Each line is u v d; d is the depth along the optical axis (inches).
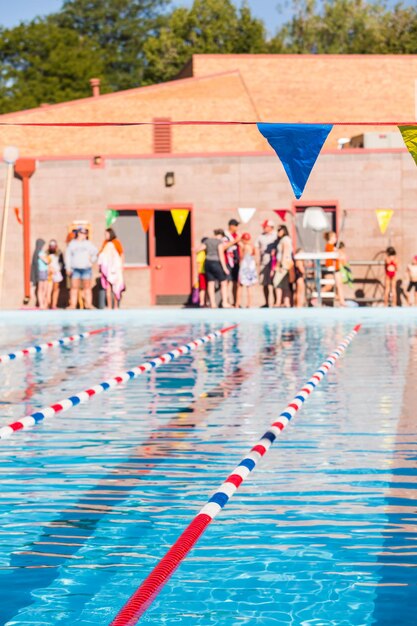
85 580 207.3
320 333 811.4
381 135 1272.1
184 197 1186.0
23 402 457.7
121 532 242.7
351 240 1176.2
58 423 398.9
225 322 940.6
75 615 187.6
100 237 1186.6
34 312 1011.9
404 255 1172.5
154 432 376.8
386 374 539.8
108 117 1531.7
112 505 268.7
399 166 1170.6
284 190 1176.8
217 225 1182.9
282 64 1724.9
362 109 1732.3
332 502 266.8
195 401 454.3
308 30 3221.0
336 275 1099.9
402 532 238.4
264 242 1099.3
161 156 1182.9
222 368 580.1
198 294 1156.5
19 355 663.8
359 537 234.8
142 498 276.2
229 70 1577.3
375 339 755.4
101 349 702.5
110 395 477.7
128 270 1186.6
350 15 3228.3
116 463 322.0
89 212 1185.4
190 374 554.6
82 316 1012.5
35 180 1184.8
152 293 1187.9
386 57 1731.1
